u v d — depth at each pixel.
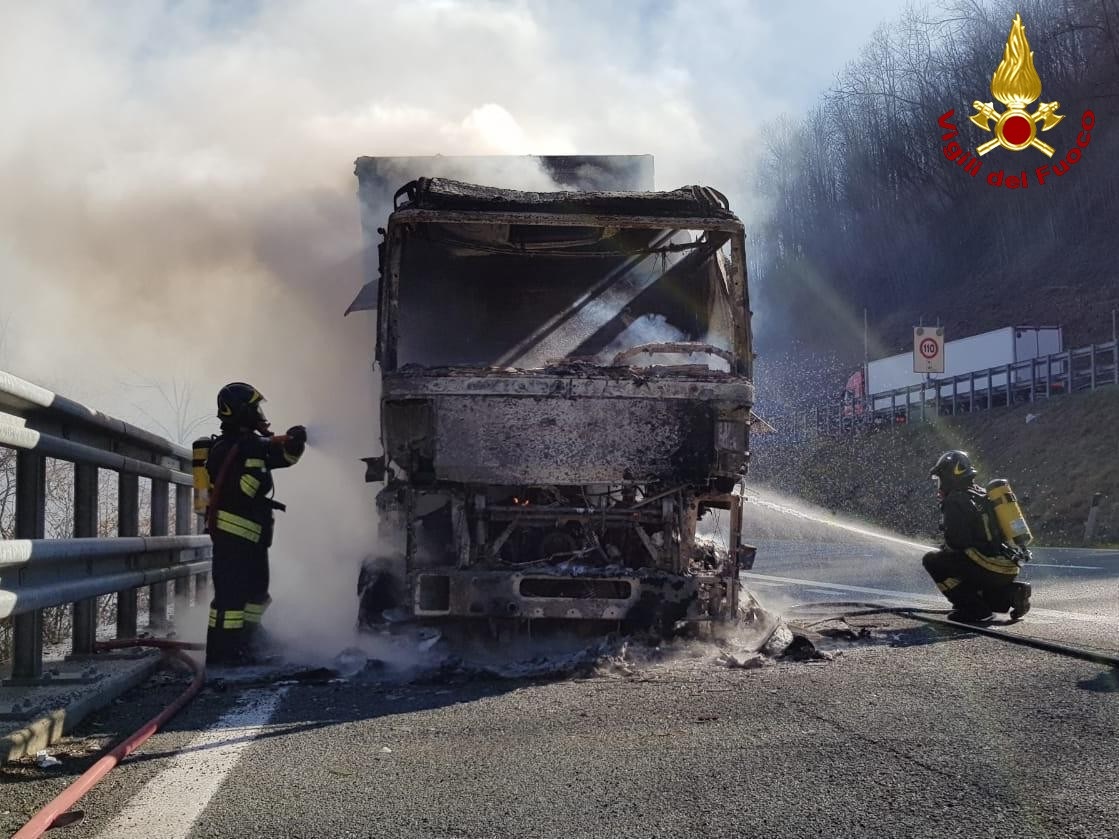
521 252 7.66
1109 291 54.25
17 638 5.49
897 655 6.21
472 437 6.62
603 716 4.73
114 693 5.53
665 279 7.75
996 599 7.84
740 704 4.87
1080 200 61.84
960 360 44.69
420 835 3.16
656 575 6.56
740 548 6.95
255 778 3.86
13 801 3.62
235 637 6.52
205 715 5.11
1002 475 34.97
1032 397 39.19
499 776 3.77
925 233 73.94
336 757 4.15
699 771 3.73
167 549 7.82
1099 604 9.39
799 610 9.09
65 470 9.73
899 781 3.53
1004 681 5.22
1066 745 3.92
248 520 6.62
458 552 6.64
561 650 6.75
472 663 6.38
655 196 7.19
